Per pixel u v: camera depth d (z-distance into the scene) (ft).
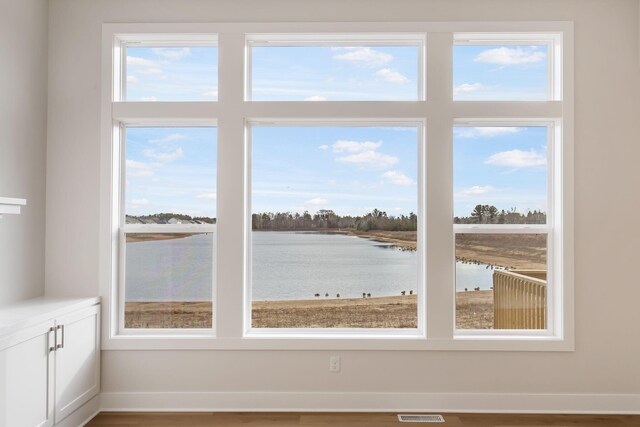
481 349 10.25
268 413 10.18
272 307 10.79
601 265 10.24
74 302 9.46
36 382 8.07
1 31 9.11
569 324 10.20
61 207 10.48
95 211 10.49
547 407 10.25
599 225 10.25
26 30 9.83
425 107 10.34
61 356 8.82
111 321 10.44
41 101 10.34
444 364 10.32
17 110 9.56
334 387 10.37
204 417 9.98
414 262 10.75
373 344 10.29
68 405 9.05
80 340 9.51
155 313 10.75
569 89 10.25
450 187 10.34
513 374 10.29
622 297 10.23
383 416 10.03
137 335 10.56
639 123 10.28
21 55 9.68
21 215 9.69
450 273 10.30
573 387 10.25
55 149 10.51
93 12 10.55
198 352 10.39
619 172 10.26
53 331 8.53
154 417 9.97
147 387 10.37
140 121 10.78
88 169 10.50
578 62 10.30
